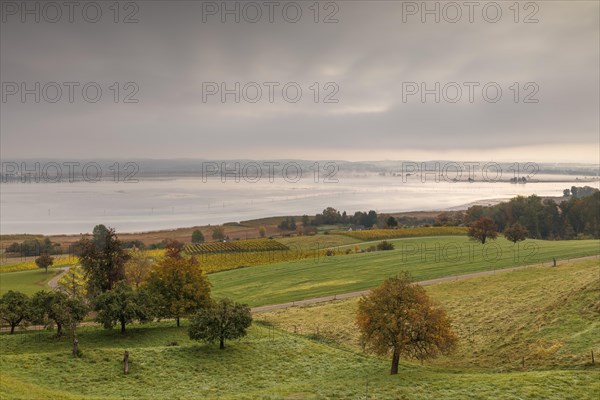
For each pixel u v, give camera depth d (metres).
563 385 37.53
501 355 50.56
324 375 47.34
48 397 34.88
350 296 84.00
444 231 163.50
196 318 55.22
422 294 48.34
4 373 42.16
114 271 84.12
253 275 110.12
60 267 142.62
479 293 75.31
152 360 48.94
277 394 39.41
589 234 194.75
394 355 46.59
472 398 36.38
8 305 63.72
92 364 46.66
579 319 53.16
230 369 48.22
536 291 70.12
